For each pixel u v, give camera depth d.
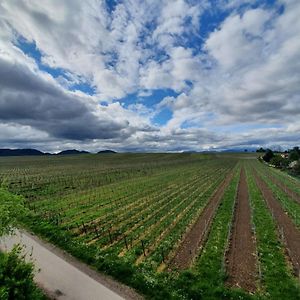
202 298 15.11
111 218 31.08
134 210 34.53
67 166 119.31
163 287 15.88
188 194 45.06
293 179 69.12
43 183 60.19
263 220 29.81
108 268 18.11
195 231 26.23
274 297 15.24
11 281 11.37
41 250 21.08
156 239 24.19
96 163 139.12
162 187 53.03
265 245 22.69
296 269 18.67
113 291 15.59
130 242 23.62
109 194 46.03
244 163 135.62
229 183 58.56
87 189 51.59
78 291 15.41
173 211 33.75
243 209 35.53
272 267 18.83
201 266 18.88
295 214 32.16
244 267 18.88
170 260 19.98
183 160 157.75
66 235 24.19
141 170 93.56
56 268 18.12
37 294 13.23
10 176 76.06
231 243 23.23
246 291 15.98
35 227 25.84
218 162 140.25
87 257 19.67
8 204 15.69
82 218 31.03
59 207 36.41
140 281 16.44
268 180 65.25
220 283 16.62
